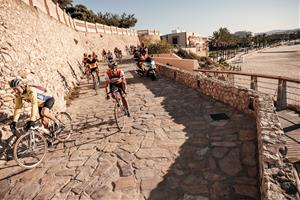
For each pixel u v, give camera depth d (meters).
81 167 4.49
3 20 7.42
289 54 74.38
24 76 6.96
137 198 3.43
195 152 4.56
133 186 3.71
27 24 9.73
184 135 5.41
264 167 2.83
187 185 3.60
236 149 4.47
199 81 9.38
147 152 4.77
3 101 5.64
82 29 30.41
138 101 9.09
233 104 6.93
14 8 8.89
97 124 6.99
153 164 4.29
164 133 5.65
